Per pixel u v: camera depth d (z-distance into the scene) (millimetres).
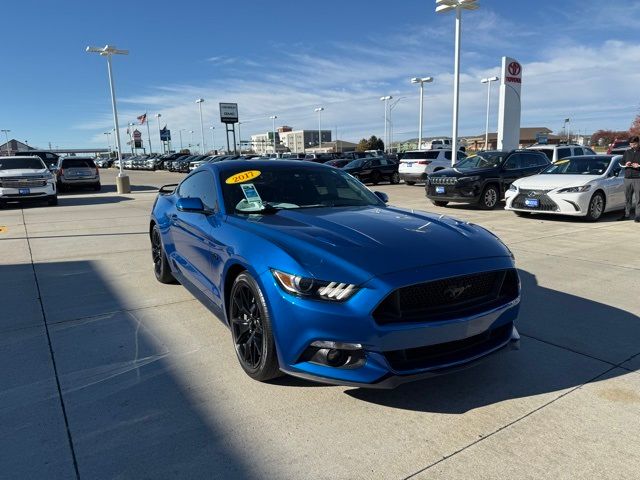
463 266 2914
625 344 3900
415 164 22375
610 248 7527
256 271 3049
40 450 2604
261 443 2654
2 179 15000
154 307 4914
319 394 3162
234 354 3773
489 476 2381
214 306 3891
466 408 2992
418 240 3133
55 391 3223
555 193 10250
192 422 2857
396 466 2463
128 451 2594
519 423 2822
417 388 3236
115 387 3273
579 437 2684
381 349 2689
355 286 2705
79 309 4852
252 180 4316
